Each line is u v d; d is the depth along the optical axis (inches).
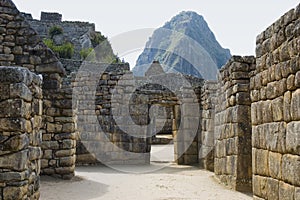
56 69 377.7
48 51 381.7
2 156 191.6
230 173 348.2
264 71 227.3
